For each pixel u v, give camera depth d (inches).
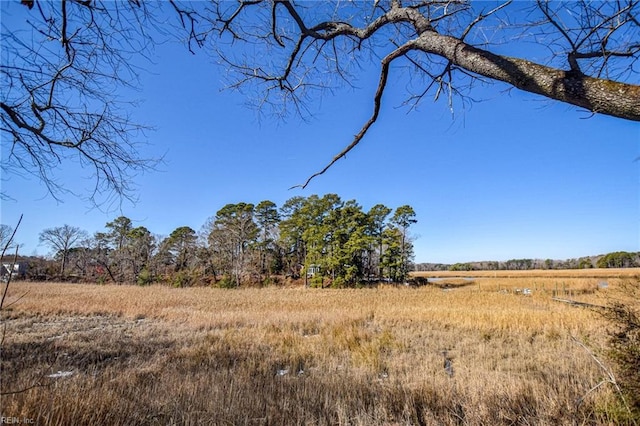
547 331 397.4
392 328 446.6
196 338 372.5
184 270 2026.3
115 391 176.1
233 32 83.7
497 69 49.1
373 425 149.7
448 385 198.7
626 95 37.9
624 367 143.1
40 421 131.1
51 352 303.7
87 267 2112.5
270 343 346.6
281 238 1977.1
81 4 68.9
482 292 1178.6
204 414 152.6
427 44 58.2
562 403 158.9
